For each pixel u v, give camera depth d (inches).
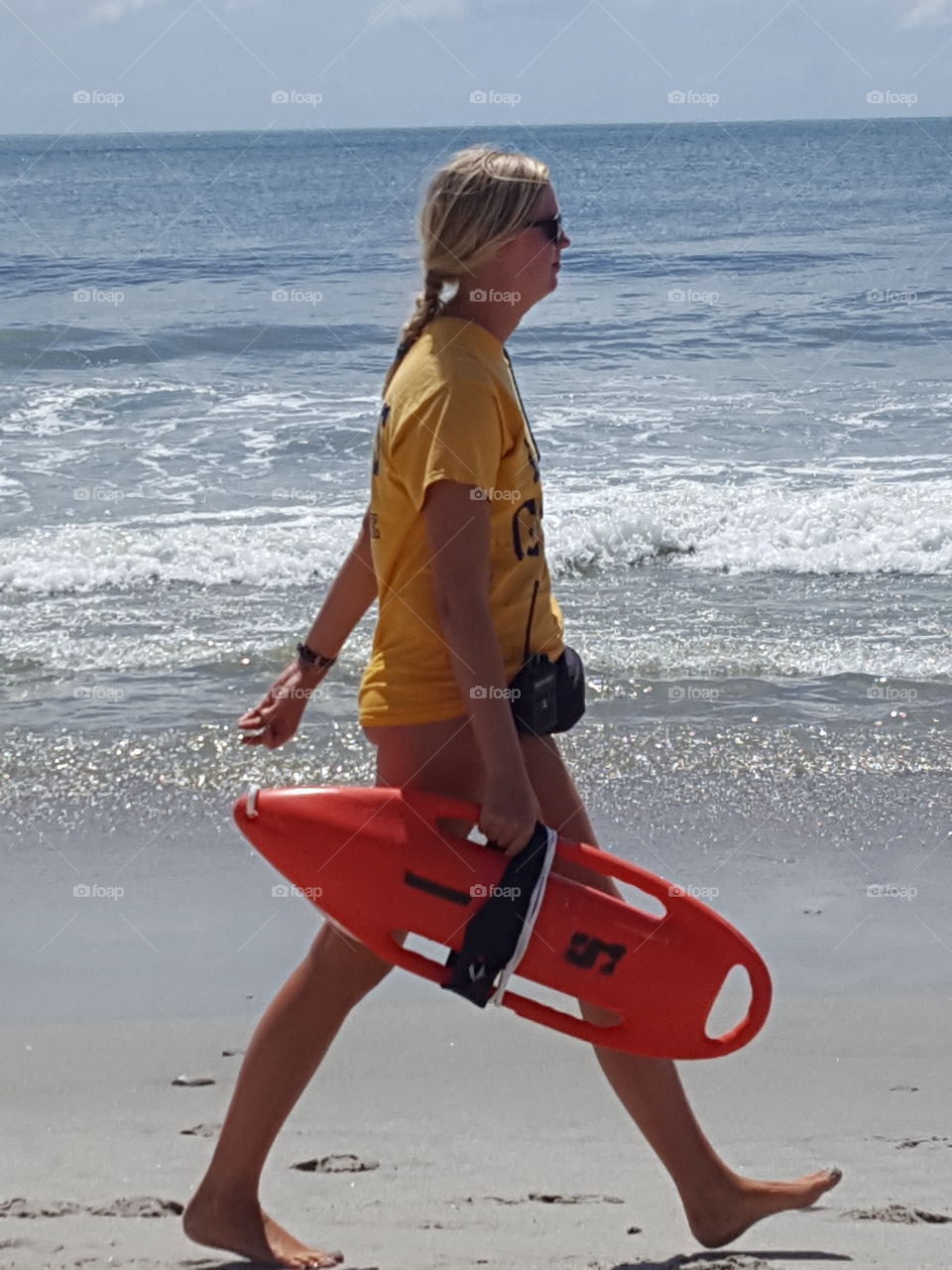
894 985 148.3
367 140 4881.9
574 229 1226.0
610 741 220.8
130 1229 92.0
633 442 452.1
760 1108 120.6
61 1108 120.5
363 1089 124.4
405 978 152.3
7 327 677.3
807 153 2859.3
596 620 289.6
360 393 530.6
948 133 4274.1
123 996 145.9
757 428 471.5
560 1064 130.8
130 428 473.7
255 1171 86.0
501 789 78.1
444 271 82.9
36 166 3011.8
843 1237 90.4
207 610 297.9
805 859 181.6
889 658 261.6
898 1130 115.3
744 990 148.1
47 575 315.9
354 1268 84.1
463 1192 100.4
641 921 81.1
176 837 190.1
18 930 161.6
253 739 98.8
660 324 693.9
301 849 80.3
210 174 2397.9
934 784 205.6
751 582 321.4
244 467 420.8
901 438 453.7
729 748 218.7
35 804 199.9
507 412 81.1
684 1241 89.3
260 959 154.6
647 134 5113.2
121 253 1027.9
